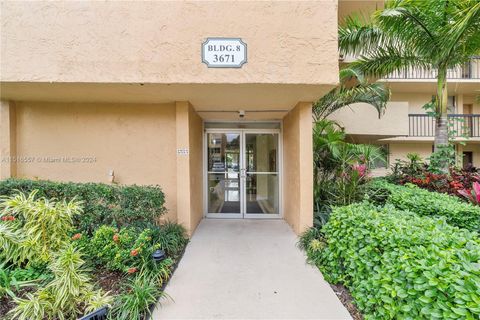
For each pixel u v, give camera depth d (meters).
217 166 6.84
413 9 4.84
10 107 4.89
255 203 6.80
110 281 3.22
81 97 4.73
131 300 2.59
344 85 6.51
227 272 3.65
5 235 2.77
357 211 3.19
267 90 4.23
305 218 4.94
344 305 2.87
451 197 4.56
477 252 1.85
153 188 4.54
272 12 3.88
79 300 2.49
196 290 3.18
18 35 3.82
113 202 4.27
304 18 3.90
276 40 3.89
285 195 6.44
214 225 6.04
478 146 11.27
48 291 2.39
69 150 5.11
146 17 3.84
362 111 7.62
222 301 2.95
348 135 7.93
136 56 3.85
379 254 2.48
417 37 5.32
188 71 3.87
